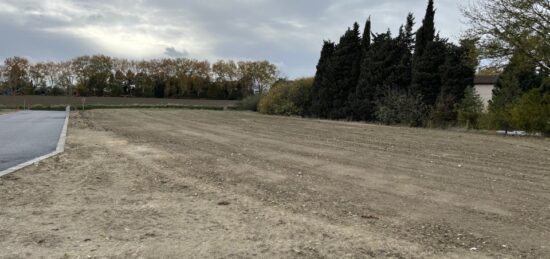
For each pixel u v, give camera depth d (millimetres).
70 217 5215
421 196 6680
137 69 84938
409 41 30156
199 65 85500
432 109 25578
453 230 5031
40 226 4832
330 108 35406
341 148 12828
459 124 23953
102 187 6902
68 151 10930
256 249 4277
